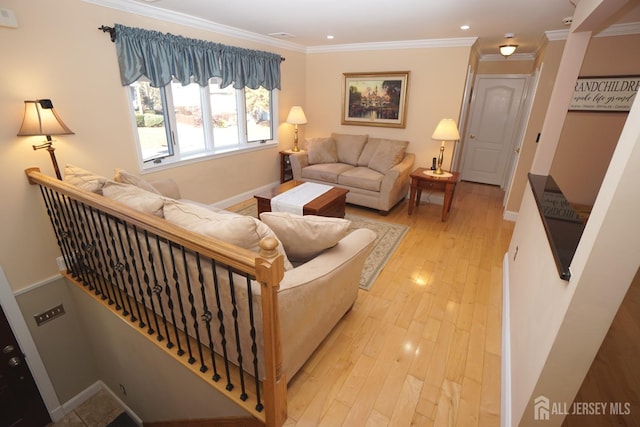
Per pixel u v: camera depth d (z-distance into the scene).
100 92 2.73
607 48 3.20
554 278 1.29
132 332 2.03
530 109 3.82
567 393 1.15
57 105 2.46
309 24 3.55
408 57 4.48
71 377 2.69
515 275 2.29
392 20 3.29
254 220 1.46
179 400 1.94
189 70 3.40
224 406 1.62
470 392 1.73
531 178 2.46
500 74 5.37
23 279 2.32
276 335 1.28
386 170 4.48
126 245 1.86
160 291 1.73
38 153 2.34
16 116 2.21
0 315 2.22
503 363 1.86
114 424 2.55
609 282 0.96
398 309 2.39
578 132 3.54
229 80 3.89
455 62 4.21
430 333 2.15
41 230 2.38
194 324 1.60
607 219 0.91
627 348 2.04
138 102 3.14
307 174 4.74
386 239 3.55
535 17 2.99
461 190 5.57
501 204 4.84
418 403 1.67
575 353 1.08
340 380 1.79
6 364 2.29
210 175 4.05
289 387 1.74
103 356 2.60
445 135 3.92
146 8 2.92
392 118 4.81
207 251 1.27
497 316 2.33
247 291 1.32
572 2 2.43
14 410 2.37
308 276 1.59
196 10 3.06
